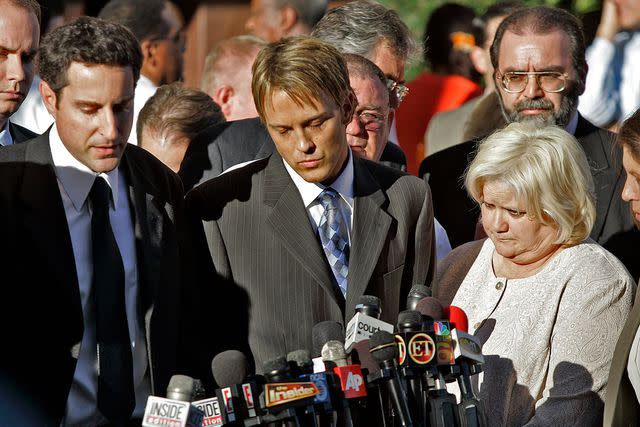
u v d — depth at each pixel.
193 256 13.34
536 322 13.44
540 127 13.65
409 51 18.02
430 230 14.10
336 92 12.70
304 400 10.84
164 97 18.81
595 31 24.59
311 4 24.72
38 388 12.12
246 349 13.35
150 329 12.62
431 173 18.48
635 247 16.94
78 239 12.55
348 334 11.93
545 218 13.43
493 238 13.64
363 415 12.04
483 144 13.69
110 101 12.05
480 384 13.59
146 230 12.80
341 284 13.40
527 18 17.64
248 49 21.05
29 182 12.38
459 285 14.63
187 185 16.42
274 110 12.64
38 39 15.40
